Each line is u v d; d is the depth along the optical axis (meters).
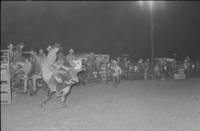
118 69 17.38
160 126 9.53
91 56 19.03
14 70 16.00
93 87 17.06
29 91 16.03
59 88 12.71
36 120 10.87
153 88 16.17
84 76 17.73
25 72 15.52
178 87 16.33
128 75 19.50
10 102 13.91
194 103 12.51
